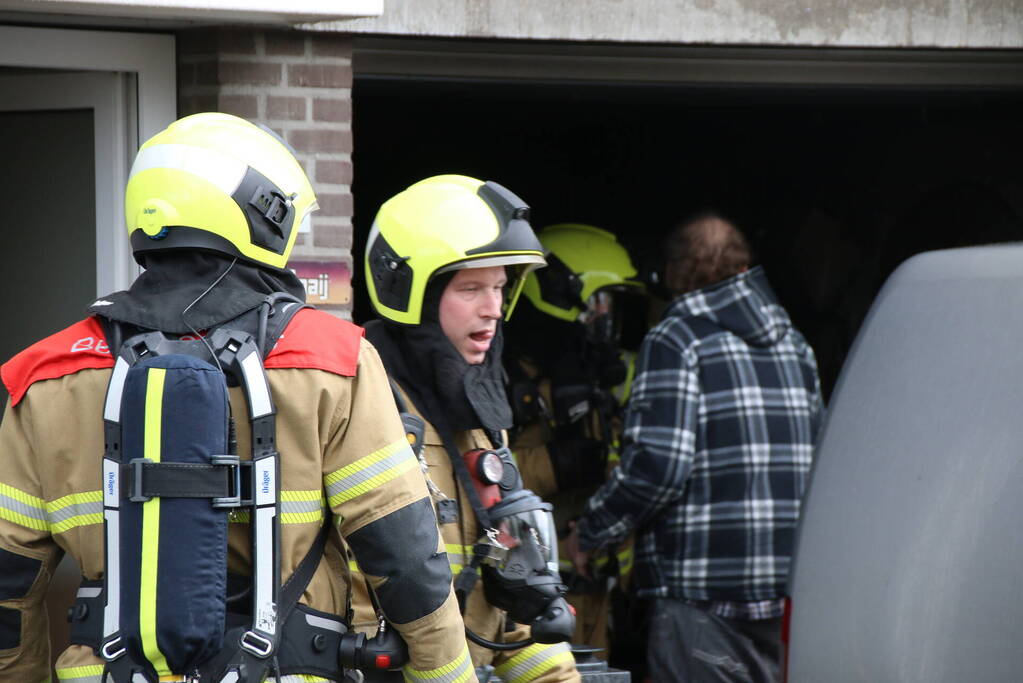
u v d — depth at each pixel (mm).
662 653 16109
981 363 10430
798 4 18906
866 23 19234
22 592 8477
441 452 10008
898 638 10250
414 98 29531
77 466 8117
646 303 21938
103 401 8094
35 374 8281
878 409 11047
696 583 15867
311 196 8891
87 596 8156
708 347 15977
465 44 19094
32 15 15234
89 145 16375
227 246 8297
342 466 8172
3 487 8352
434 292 10164
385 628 8484
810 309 31484
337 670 8320
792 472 16062
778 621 16031
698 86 25141
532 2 17656
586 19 17969
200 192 8227
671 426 15789
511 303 11039
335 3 15141
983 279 10789
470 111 32156
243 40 16141
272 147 8719
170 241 8234
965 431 10289
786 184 33156
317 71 16531
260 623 7848
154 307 8195
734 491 15852
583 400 18859
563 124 33875
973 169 28812
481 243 10109
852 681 10555
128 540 7645
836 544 10961
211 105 16156
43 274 16750
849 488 11008
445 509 9641
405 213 10375
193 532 7605
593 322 19859
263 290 8477
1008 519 9820
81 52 15906
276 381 8039
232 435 7910
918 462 10523
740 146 33688
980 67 22125
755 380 16016
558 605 9938
